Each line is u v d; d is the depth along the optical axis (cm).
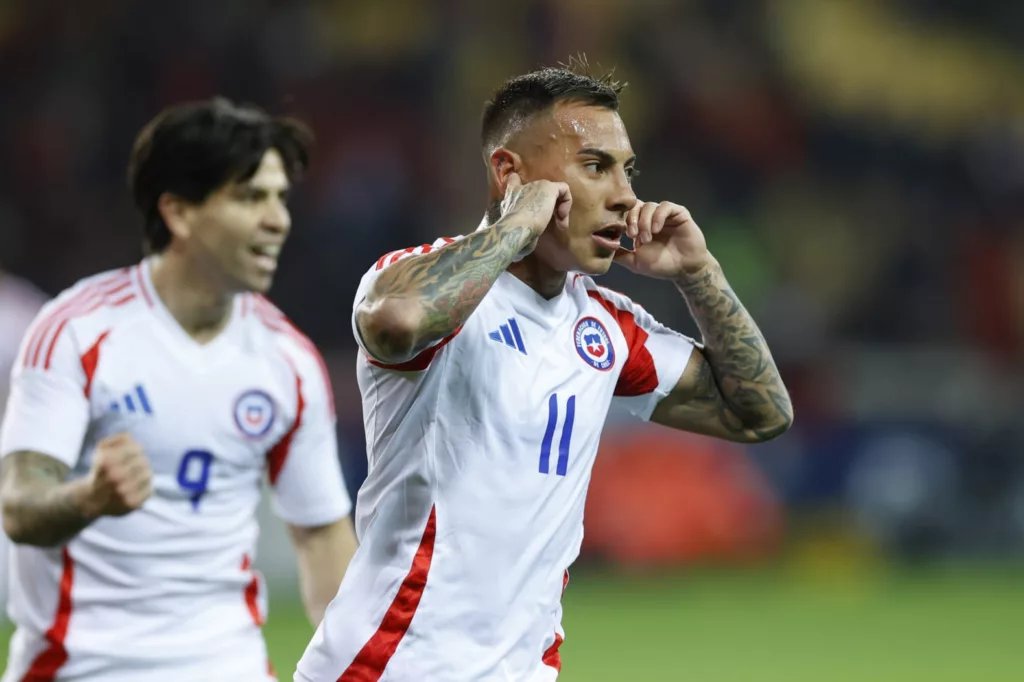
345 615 1177
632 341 1316
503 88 1211
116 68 5938
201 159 1495
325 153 5959
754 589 4581
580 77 1187
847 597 4444
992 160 7075
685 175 6512
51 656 1447
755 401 1355
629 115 6431
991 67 7469
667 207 1295
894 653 3456
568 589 4488
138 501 1232
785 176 6731
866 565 4997
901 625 3916
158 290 1517
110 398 1466
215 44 6059
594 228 1165
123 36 5959
